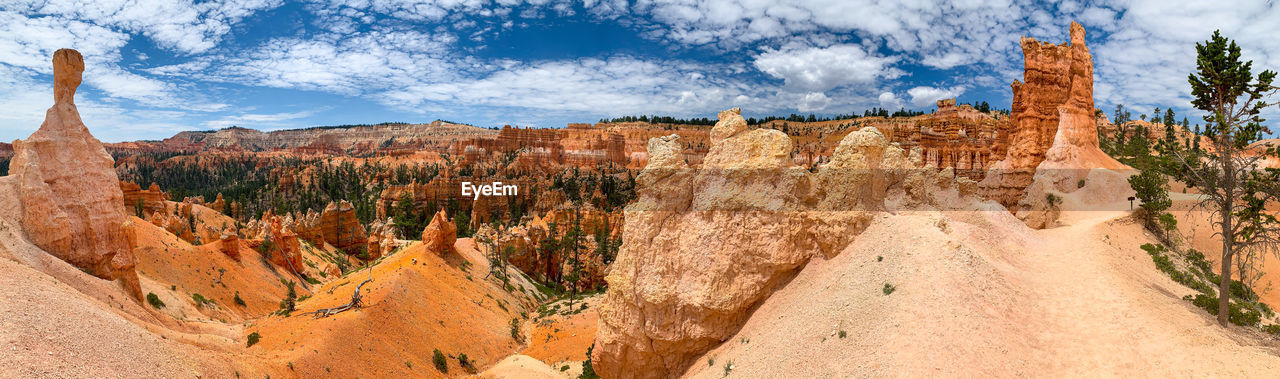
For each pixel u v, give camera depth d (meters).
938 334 23.25
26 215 37.75
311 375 40.62
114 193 42.69
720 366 29.44
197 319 48.16
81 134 41.59
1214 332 26.11
